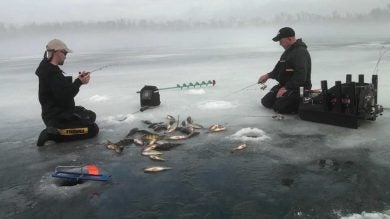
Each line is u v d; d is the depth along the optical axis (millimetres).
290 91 6715
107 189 4262
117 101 8758
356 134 5566
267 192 4043
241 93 9008
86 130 5930
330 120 6031
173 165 4836
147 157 5152
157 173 4625
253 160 4867
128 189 4242
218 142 5586
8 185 4492
